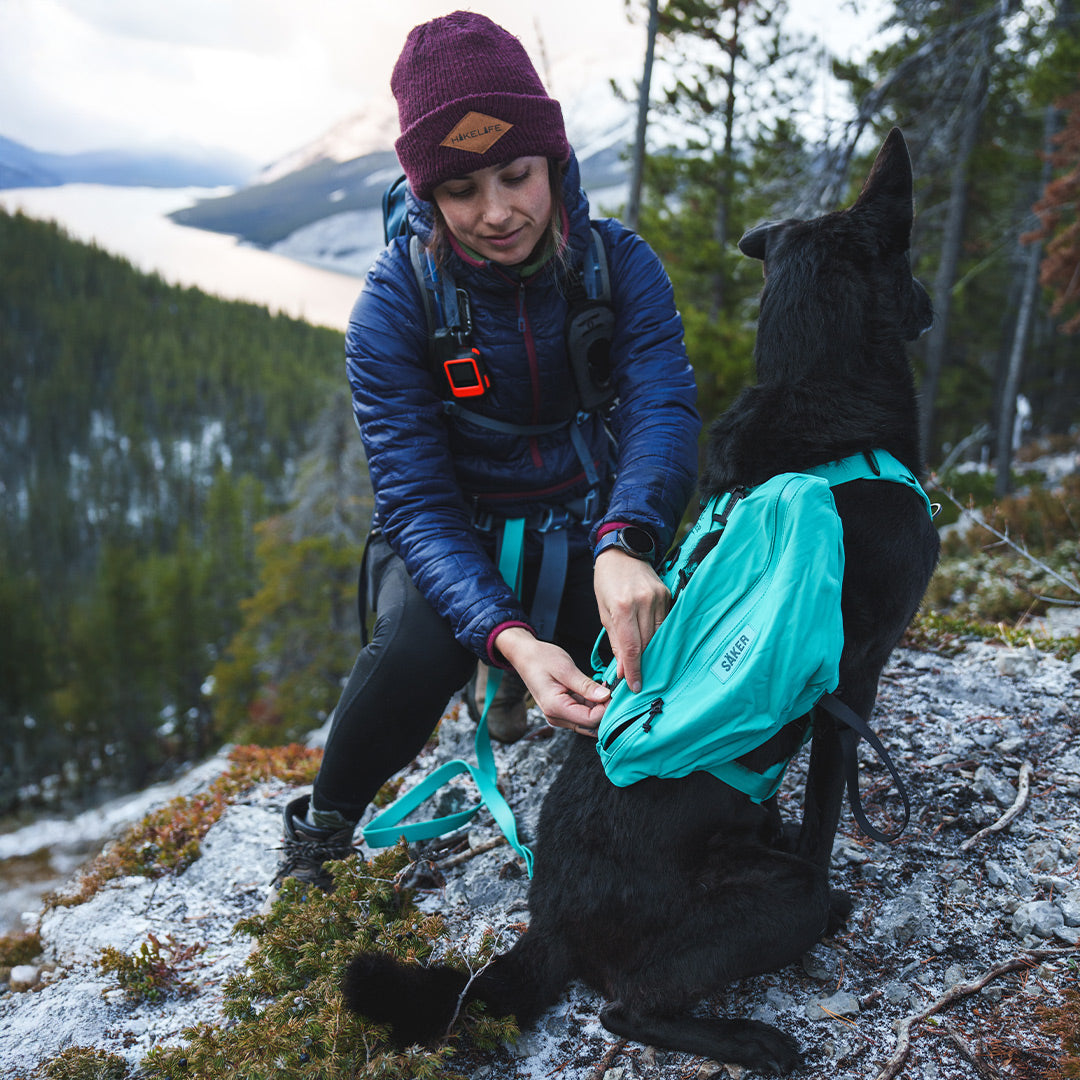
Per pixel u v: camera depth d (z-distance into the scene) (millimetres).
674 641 1721
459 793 2840
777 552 1684
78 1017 2234
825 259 1992
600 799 1810
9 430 129500
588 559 2396
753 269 15578
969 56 10609
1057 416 30641
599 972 1827
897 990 1918
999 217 16672
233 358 152875
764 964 1714
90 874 3051
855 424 1901
